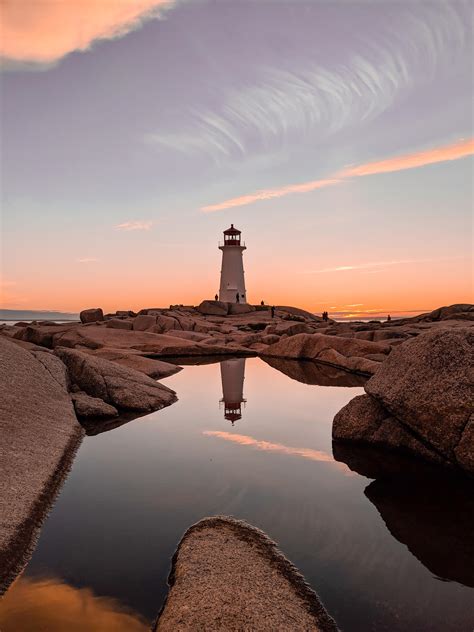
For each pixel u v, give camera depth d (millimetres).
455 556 5609
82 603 4758
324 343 27859
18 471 7363
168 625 4242
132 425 11859
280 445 10156
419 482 8031
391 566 5375
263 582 4871
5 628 4402
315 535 6105
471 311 46594
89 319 49844
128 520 6555
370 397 10516
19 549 5637
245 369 23875
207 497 7340
